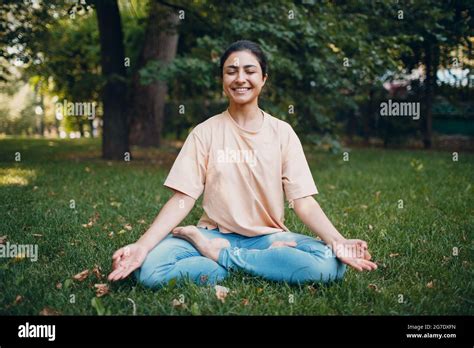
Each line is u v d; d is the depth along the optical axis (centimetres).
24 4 768
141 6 1217
